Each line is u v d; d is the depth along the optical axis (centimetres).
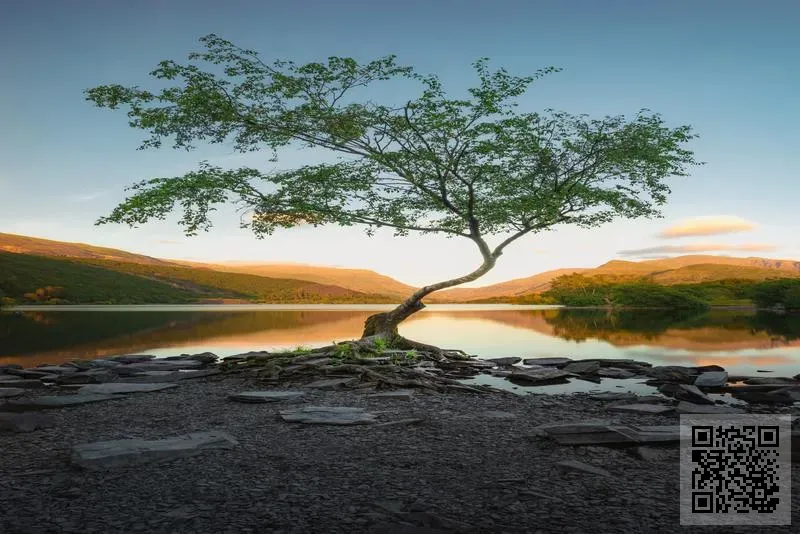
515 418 1151
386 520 604
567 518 610
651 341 3475
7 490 699
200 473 763
